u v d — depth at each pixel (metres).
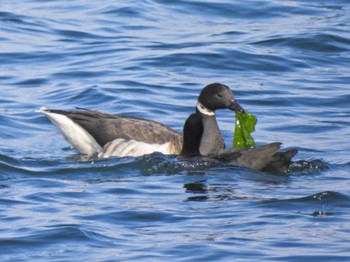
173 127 19.94
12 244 13.15
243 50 24.58
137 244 13.16
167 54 24.27
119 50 24.64
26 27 26.17
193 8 28.16
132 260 12.58
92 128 18.20
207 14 27.86
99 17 27.25
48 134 19.56
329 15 27.97
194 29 26.55
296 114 20.91
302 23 27.19
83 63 23.77
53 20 26.84
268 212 14.43
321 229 13.69
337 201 14.86
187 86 22.42
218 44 25.11
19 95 21.70
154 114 20.67
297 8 28.44
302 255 12.70
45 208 14.66
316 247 12.99
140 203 14.92
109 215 14.30
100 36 25.75
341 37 25.78
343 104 21.56
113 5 28.11
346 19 27.56
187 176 16.53
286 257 12.65
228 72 23.66
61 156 18.00
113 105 21.08
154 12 27.75
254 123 17.92
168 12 27.83
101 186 15.96
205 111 18.20
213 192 15.52
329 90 22.45
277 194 15.34
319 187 15.77
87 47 24.88
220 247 12.98
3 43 24.94
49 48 24.73
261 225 13.86
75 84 22.42
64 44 25.09
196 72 23.45
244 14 27.94
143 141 18.00
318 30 26.17
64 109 20.92
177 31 26.33
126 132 18.14
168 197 15.27
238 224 13.91
